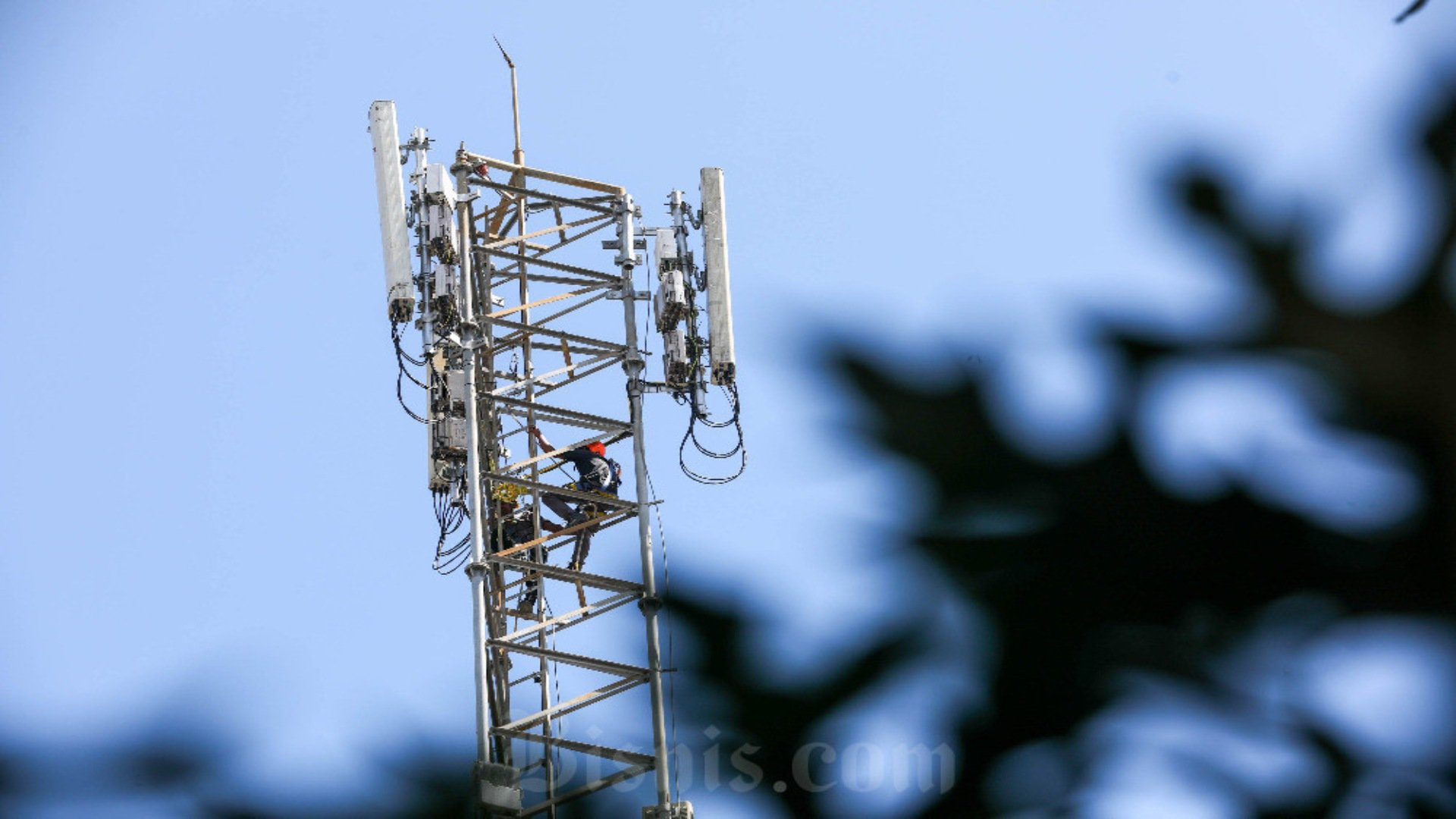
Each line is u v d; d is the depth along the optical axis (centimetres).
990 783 1351
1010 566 1366
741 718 1384
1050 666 1356
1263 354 1317
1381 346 1292
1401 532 1288
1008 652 1363
